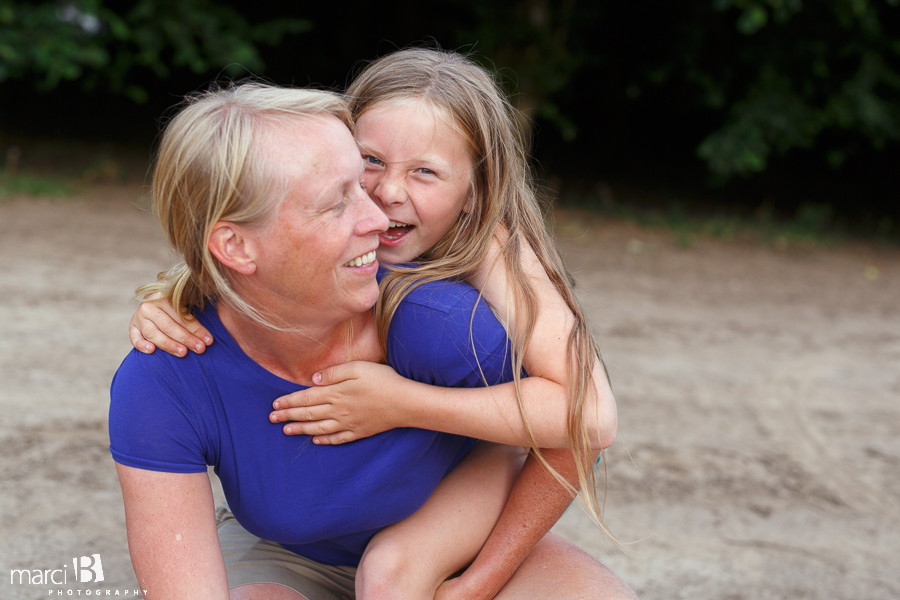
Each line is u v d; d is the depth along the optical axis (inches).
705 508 137.8
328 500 55.5
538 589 58.4
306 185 46.9
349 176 48.5
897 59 458.0
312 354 53.6
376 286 51.5
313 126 47.9
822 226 477.4
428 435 56.3
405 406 52.9
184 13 426.3
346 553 62.1
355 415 53.3
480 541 60.4
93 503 122.0
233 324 53.1
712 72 484.1
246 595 56.9
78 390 161.0
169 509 52.3
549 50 464.4
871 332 263.1
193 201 47.6
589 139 628.4
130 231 316.2
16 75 411.2
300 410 53.3
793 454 162.9
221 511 72.1
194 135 47.1
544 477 58.6
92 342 188.1
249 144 46.3
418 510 59.9
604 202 482.6
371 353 55.5
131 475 52.2
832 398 197.5
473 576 58.5
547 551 62.8
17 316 201.2
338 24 596.1
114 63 448.5
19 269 244.5
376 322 54.7
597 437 54.8
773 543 128.1
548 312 56.0
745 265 360.5
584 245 369.4
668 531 129.3
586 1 505.0
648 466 152.0
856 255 409.7
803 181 592.4
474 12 474.6
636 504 137.4
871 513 140.7
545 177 534.3
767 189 568.4
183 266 55.2
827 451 165.6
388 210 58.9
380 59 61.2
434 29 578.2
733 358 223.0
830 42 445.4
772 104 438.3
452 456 61.2
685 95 524.7
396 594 55.7
